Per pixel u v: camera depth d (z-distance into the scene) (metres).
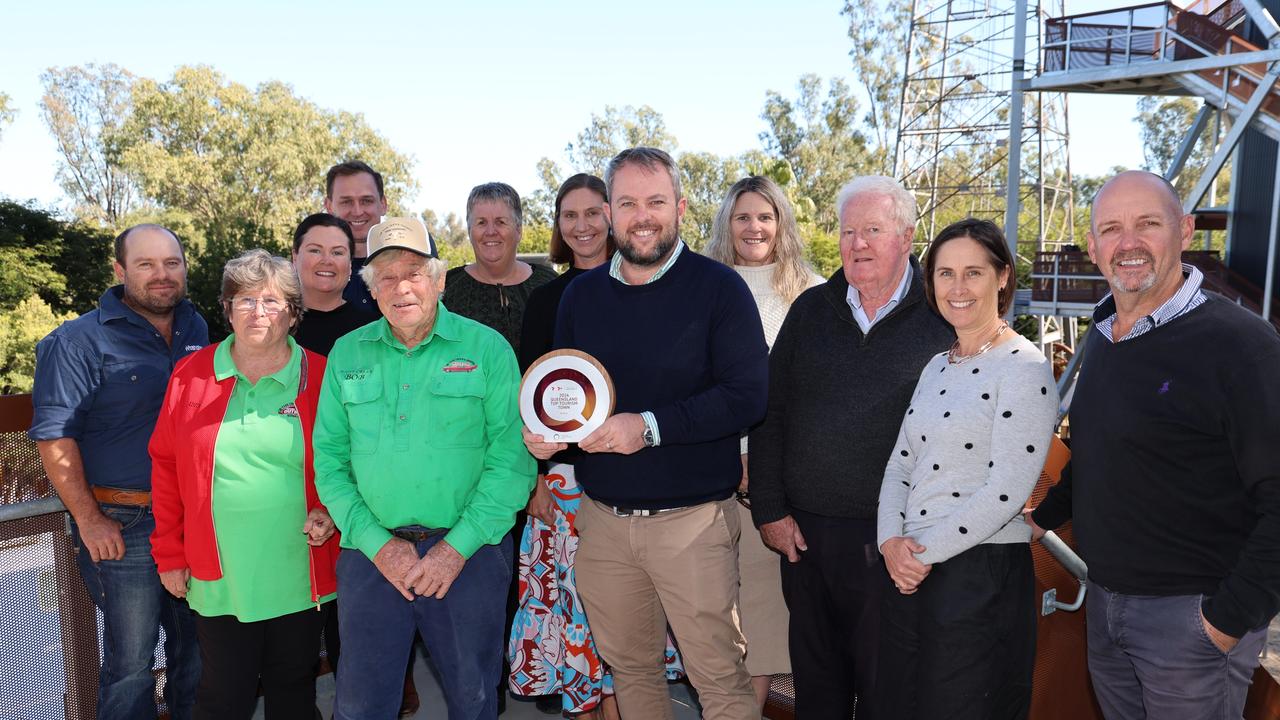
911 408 2.32
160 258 2.70
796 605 2.71
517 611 3.24
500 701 3.48
